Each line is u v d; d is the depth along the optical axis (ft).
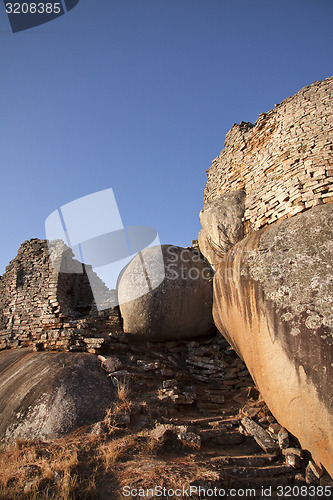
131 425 17.38
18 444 15.71
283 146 22.34
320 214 17.06
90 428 17.01
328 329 14.17
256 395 22.29
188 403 20.70
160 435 16.02
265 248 18.16
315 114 21.66
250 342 17.94
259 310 17.15
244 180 26.25
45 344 25.71
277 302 16.24
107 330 27.66
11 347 29.07
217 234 25.49
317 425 13.91
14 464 14.10
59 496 12.09
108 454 14.39
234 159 28.19
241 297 18.81
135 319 26.61
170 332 27.04
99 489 12.69
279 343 15.67
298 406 14.67
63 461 13.88
